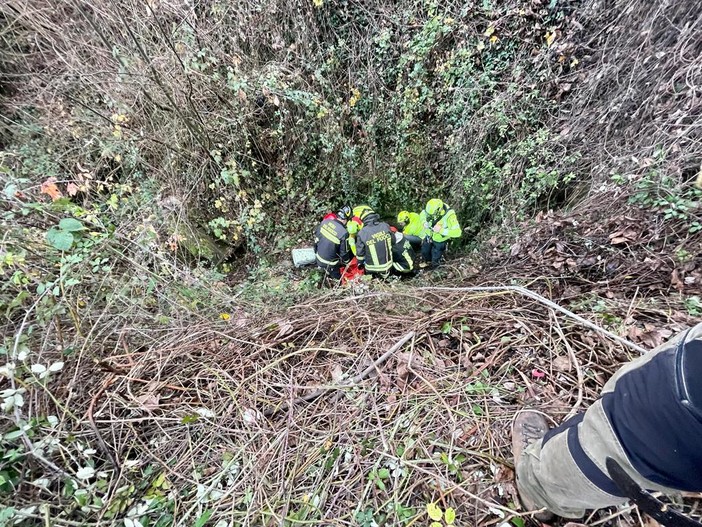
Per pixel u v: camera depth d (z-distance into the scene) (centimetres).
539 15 380
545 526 150
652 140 310
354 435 187
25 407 185
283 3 420
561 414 182
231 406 203
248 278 447
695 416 84
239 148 460
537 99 402
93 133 395
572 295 254
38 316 200
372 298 289
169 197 392
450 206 498
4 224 224
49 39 390
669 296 238
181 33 397
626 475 103
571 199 367
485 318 243
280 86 416
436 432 183
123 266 293
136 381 217
